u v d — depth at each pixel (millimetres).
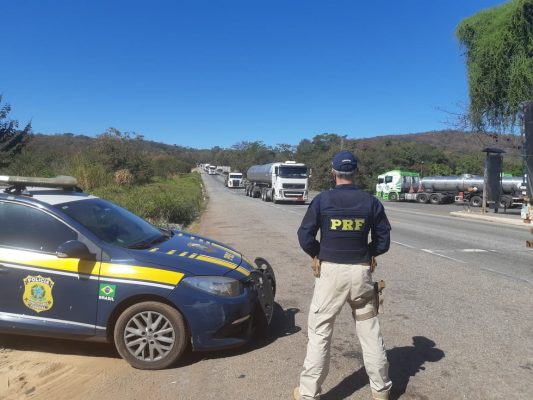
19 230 4445
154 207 15047
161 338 4164
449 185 35625
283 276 7969
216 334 4234
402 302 6309
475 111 24656
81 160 25547
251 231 14844
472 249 11164
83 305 4219
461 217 22500
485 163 24219
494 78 23312
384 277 7902
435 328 5242
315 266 3490
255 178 39562
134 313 4180
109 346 4695
